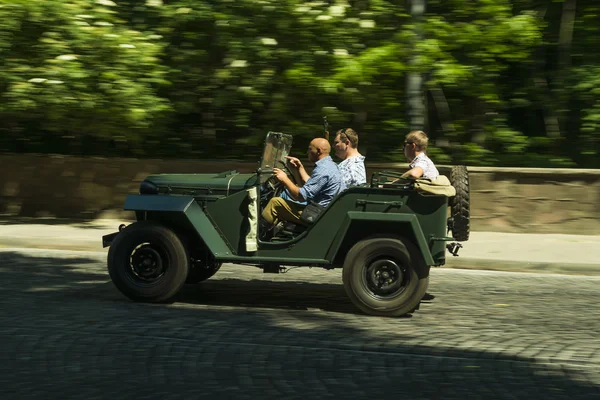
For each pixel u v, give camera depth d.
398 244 9.02
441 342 8.01
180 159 17.70
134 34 15.90
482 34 16.25
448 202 9.61
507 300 10.38
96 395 6.18
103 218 17.45
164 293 9.45
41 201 17.70
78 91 15.55
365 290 9.12
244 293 10.40
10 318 8.69
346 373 6.88
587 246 14.43
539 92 17.84
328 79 15.89
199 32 16.86
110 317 8.80
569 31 17.67
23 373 6.74
